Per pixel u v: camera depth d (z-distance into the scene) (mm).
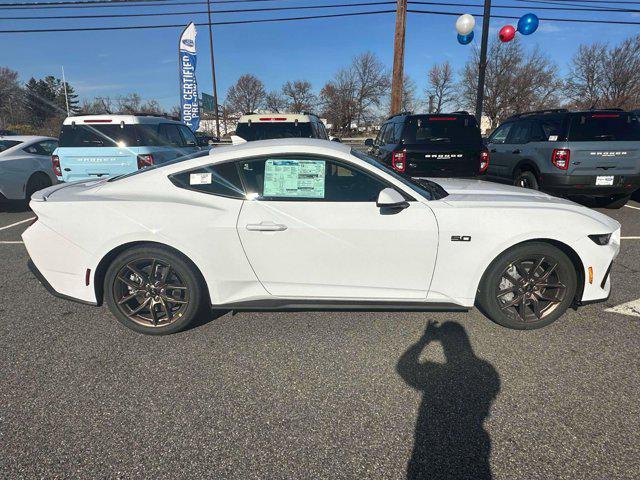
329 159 3033
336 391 2564
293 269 3055
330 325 3367
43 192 3332
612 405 2412
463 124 6902
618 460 2023
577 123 6605
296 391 2566
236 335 3225
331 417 2340
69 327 3359
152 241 3014
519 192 3615
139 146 6879
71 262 3094
